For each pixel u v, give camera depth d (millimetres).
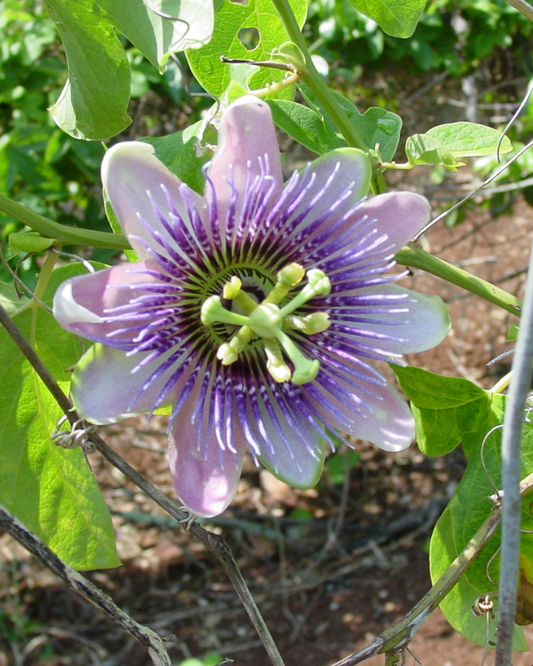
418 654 535
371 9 204
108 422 145
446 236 895
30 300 182
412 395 196
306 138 197
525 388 113
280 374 157
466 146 195
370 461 734
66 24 169
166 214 150
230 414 159
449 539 190
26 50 513
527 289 112
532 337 112
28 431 188
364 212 162
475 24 642
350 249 162
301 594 617
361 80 697
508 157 534
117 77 178
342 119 185
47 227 165
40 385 185
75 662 567
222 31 201
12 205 163
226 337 164
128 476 165
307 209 161
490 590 187
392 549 649
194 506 153
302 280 167
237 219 157
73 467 191
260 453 161
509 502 117
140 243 145
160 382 151
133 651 579
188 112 595
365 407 163
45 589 626
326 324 160
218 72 205
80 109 189
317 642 568
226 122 153
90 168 530
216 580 638
